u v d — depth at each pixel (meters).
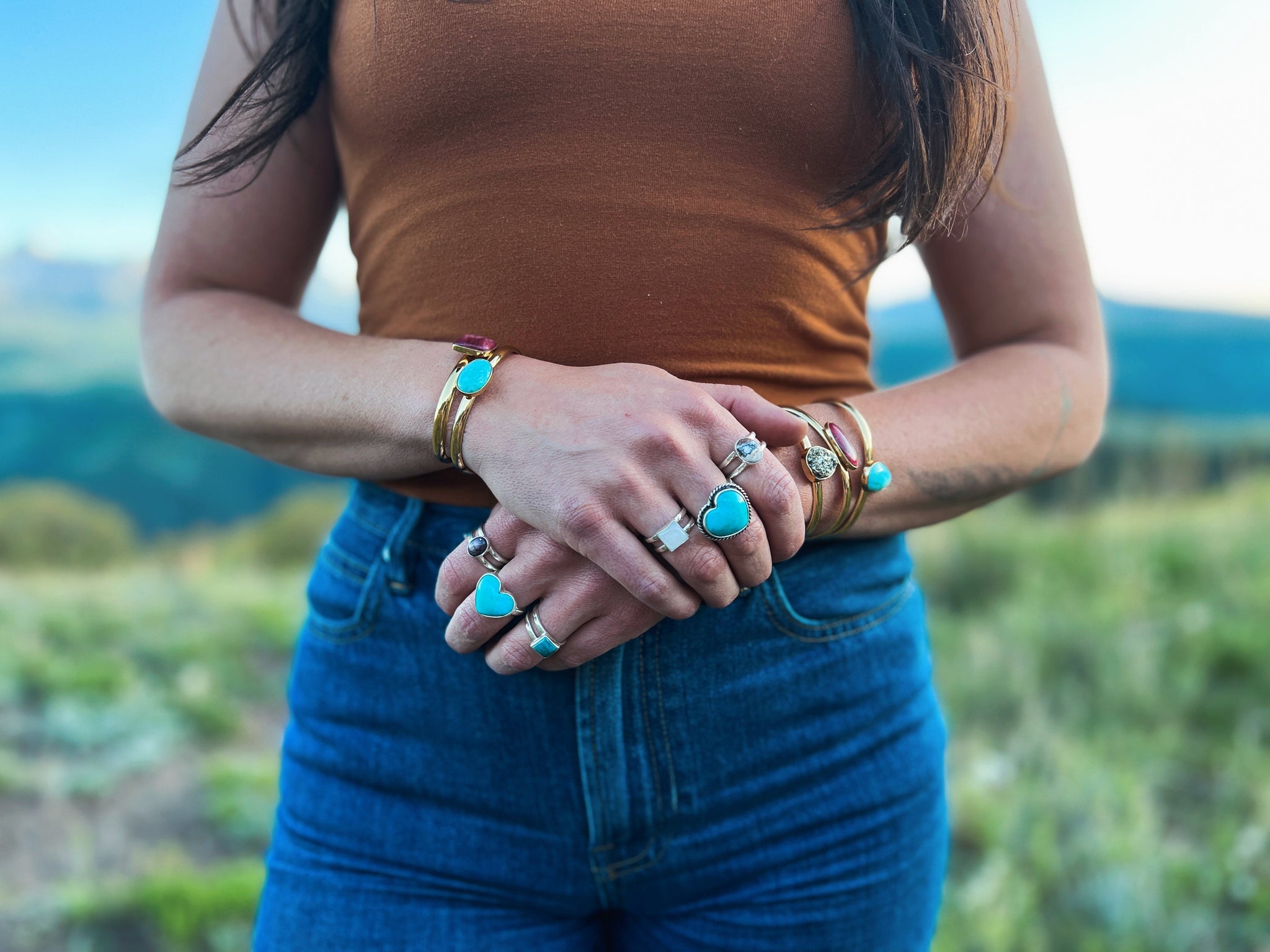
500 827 0.94
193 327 0.98
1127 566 4.61
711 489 0.77
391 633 0.94
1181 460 6.62
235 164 0.95
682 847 0.94
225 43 1.03
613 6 0.83
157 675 3.86
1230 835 2.45
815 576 0.93
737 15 0.84
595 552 0.79
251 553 7.98
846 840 0.96
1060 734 3.02
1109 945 2.11
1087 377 1.02
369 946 0.94
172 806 2.89
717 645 0.91
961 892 2.30
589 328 0.89
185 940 2.25
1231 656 3.54
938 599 4.63
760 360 0.93
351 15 0.90
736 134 0.86
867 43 0.86
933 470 0.92
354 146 0.94
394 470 0.90
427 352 0.88
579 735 0.91
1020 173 1.02
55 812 2.81
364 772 0.96
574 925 1.01
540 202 0.87
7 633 4.13
